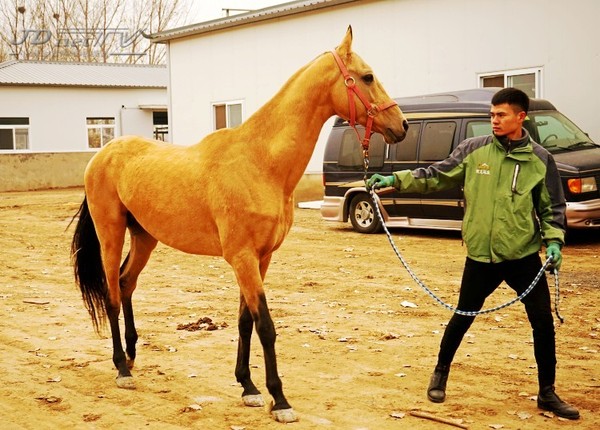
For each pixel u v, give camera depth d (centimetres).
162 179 567
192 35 2509
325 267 1152
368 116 525
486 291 530
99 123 3850
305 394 568
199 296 957
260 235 518
